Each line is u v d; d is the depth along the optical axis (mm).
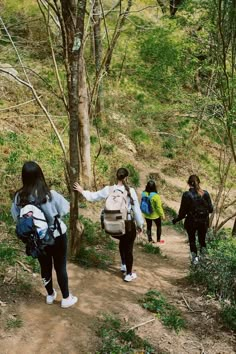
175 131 18016
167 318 5195
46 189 4363
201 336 5051
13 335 4375
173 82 11828
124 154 14820
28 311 4832
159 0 14547
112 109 17062
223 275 6168
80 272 6168
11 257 5809
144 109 17688
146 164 15586
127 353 4398
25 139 11445
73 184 6008
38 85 14672
